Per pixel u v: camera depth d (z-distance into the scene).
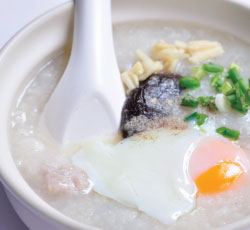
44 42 0.39
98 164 0.34
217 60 0.40
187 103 0.36
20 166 0.34
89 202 0.33
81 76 0.35
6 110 0.35
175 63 0.39
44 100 0.37
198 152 0.34
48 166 0.34
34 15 0.46
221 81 0.38
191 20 0.42
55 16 0.39
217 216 0.32
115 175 0.33
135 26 0.42
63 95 0.35
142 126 0.35
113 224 0.32
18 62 0.37
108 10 0.38
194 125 0.36
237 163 0.34
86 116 0.35
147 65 0.38
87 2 0.37
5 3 0.47
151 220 0.32
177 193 0.33
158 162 0.34
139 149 0.34
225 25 0.41
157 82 0.37
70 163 0.34
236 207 0.33
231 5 0.40
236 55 0.40
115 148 0.35
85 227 0.29
